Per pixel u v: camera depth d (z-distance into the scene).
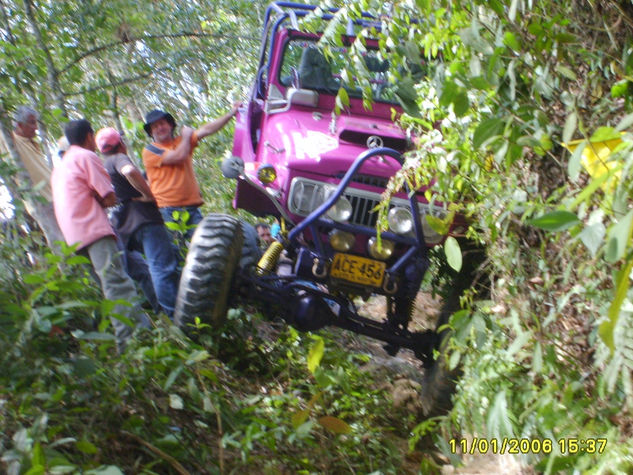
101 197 4.32
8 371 2.95
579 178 2.61
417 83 3.96
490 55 2.67
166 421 3.31
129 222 5.06
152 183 5.89
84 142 4.46
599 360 2.34
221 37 9.05
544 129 2.70
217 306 4.40
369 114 5.68
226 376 4.43
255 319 4.93
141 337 4.09
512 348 2.59
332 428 3.30
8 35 6.83
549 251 2.85
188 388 3.45
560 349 2.71
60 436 2.91
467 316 2.92
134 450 3.09
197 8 9.38
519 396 2.82
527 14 2.74
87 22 7.67
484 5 2.69
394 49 3.13
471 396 2.98
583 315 2.67
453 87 2.66
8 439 2.67
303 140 4.92
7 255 3.75
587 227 1.97
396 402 4.80
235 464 3.34
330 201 4.46
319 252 4.62
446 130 3.33
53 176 4.44
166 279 5.07
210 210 8.93
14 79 5.96
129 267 5.34
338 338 6.28
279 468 3.49
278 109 5.62
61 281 3.22
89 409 3.00
